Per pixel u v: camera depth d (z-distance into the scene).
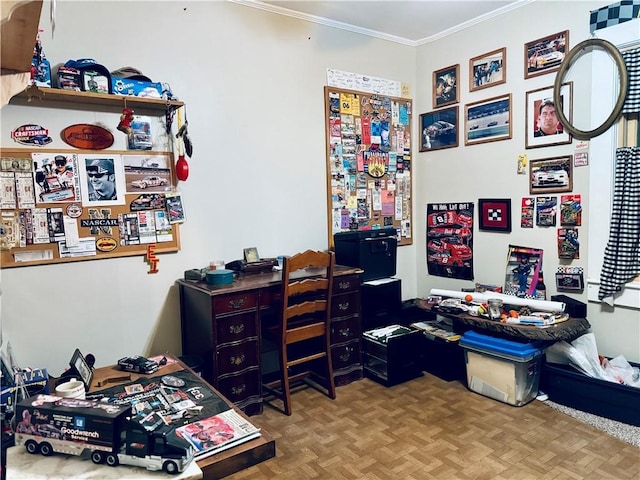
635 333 2.62
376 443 2.23
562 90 2.84
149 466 1.00
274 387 2.87
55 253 2.34
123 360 1.90
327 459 2.10
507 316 2.76
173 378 1.73
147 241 2.61
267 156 3.08
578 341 2.66
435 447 2.18
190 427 1.31
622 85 2.54
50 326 2.35
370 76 3.58
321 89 3.32
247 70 2.96
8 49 1.02
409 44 3.79
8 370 1.57
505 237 3.25
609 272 2.65
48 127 2.30
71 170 2.37
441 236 3.73
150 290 2.65
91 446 1.03
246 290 2.44
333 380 2.84
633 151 2.54
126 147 2.53
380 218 3.71
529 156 3.06
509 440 2.23
